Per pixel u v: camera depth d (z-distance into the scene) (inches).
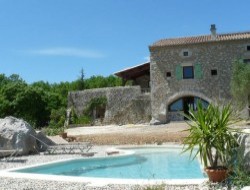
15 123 737.0
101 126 1446.9
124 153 677.9
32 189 330.3
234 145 337.4
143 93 1478.8
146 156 674.8
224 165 331.9
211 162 331.3
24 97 1651.1
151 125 1312.7
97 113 1594.5
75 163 600.1
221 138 324.2
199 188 307.6
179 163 586.9
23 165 551.8
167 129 1107.9
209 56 1316.4
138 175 486.0
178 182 332.2
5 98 1673.2
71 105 1641.2
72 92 1646.2
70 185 341.7
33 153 725.9
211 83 1309.1
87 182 353.7
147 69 1589.6
